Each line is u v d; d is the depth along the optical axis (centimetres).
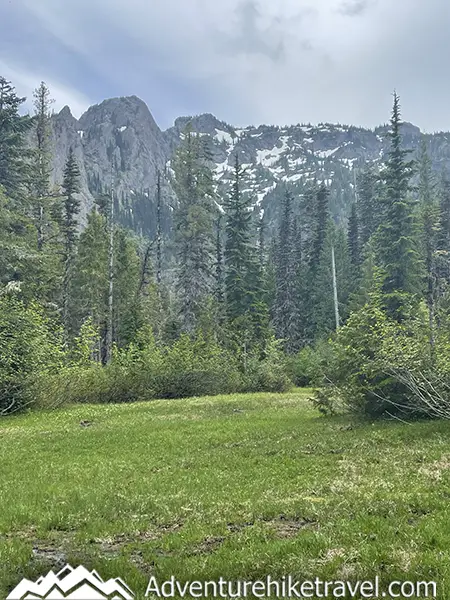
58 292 5184
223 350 3900
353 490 869
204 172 5191
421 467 1015
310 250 7188
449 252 5556
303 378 4531
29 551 667
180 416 2173
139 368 3212
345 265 6844
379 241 4619
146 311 5888
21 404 2427
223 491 945
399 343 1697
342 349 1922
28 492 980
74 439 1616
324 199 7250
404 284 4388
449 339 1731
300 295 6831
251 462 1205
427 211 5138
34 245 4416
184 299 5012
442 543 600
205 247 5172
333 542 623
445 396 1619
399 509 739
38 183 4669
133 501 885
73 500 910
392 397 1786
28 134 4891
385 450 1232
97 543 709
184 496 912
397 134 4666
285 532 704
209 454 1321
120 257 5816
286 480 1014
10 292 2728
